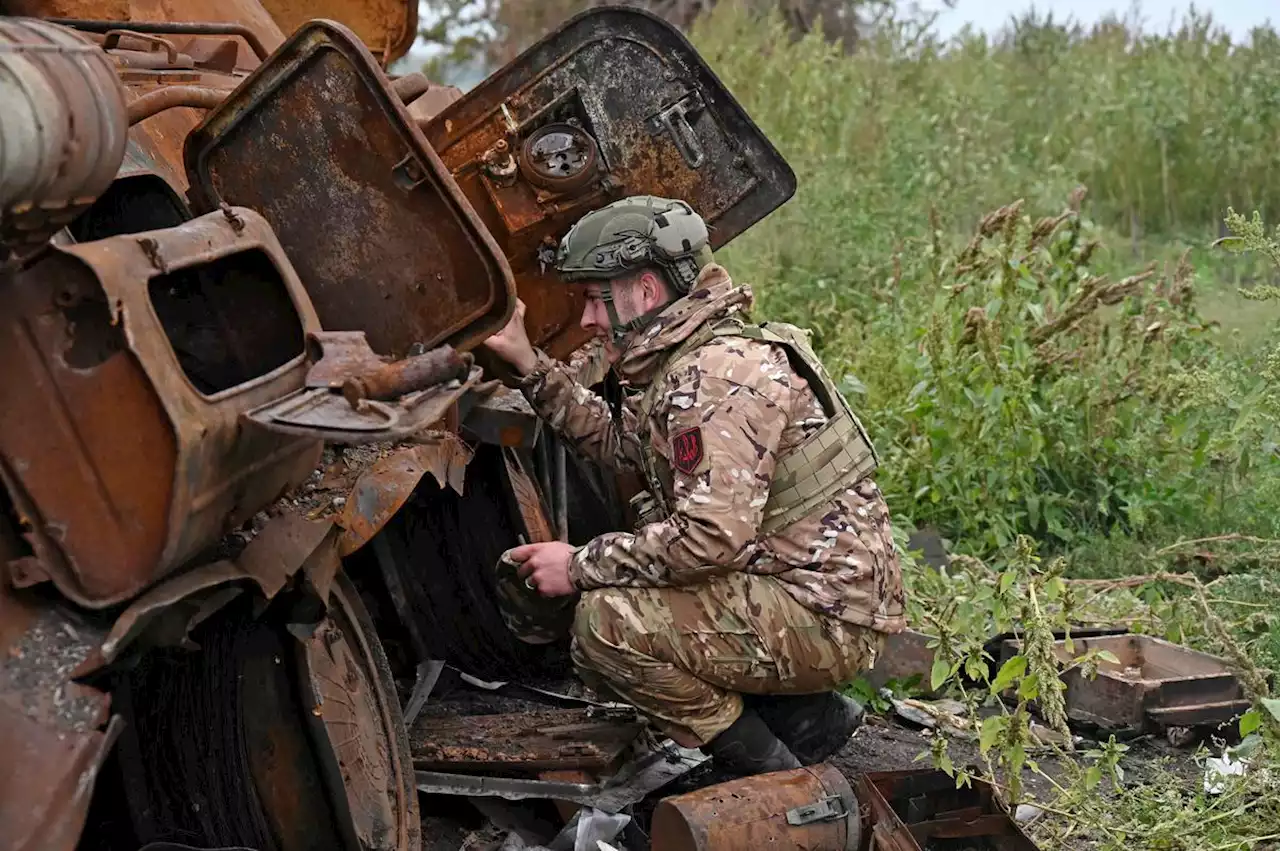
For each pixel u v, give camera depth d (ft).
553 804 10.97
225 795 8.59
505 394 12.80
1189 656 13.87
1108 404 19.19
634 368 10.74
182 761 8.55
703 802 9.71
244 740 8.57
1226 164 33.71
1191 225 33.50
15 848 6.49
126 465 6.88
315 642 8.79
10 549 7.01
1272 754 11.28
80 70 6.83
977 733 12.10
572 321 12.35
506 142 11.89
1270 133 33.88
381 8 16.79
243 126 9.04
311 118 8.98
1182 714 13.08
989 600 11.51
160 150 10.03
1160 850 10.84
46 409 6.85
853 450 10.79
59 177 6.58
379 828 9.20
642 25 11.96
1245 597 15.34
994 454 18.28
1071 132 35.88
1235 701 13.28
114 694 8.34
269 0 16.55
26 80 6.40
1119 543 17.60
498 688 12.71
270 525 8.34
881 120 32.12
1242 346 21.47
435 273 9.06
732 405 10.19
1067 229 22.48
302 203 9.10
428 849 10.49
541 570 10.75
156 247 7.09
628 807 10.82
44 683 6.84
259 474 7.72
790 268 26.21
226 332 8.38
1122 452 18.92
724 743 10.84
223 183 9.15
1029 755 13.14
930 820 10.61
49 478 6.90
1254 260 29.35
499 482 12.60
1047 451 19.26
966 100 34.60
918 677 14.14
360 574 12.90
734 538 10.06
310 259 9.14
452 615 12.73
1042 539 18.63
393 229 9.04
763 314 24.77
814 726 11.42
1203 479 18.40
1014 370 18.31
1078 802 11.09
